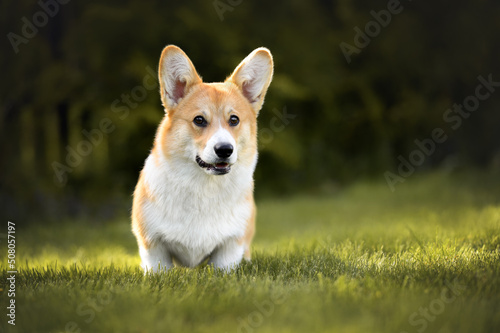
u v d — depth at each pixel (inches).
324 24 616.4
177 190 172.4
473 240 214.1
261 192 581.9
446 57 634.2
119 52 483.5
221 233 176.7
